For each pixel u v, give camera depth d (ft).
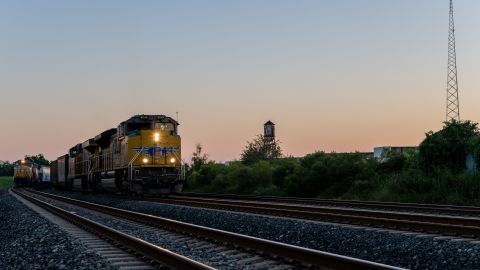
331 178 109.40
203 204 81.41
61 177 202.08
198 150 178.81
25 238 49.85
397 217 54.95
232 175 142.20
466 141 92.68
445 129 96.63
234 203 85.81
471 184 81.10
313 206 75.15
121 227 56.54
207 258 34.71
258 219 55.57
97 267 32.09
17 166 295.28
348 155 112.57
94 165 140.67
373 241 39.11
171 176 104.94
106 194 134.00
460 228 40.37
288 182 116.88
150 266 32.53
